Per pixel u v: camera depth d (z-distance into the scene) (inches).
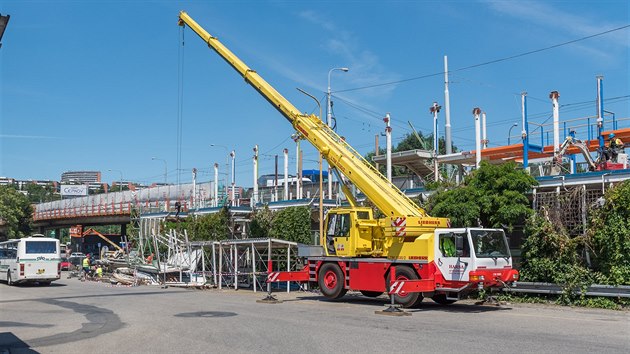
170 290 1226.0
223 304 864.9
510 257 787.4
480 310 767.1
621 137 1099.9
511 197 896.3
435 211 952.9
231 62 1181.7
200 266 1400.1
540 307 808.3
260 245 1187.3
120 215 2790.4
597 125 1051.3
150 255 1728.6
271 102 1103.6
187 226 1736.0
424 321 639.8
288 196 1819.6
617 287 775.7
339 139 1005.2
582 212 863.1
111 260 1859.0
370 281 853.2
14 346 498.9
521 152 1256.8
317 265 936.3
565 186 901.2
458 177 1355.8
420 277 790.5
